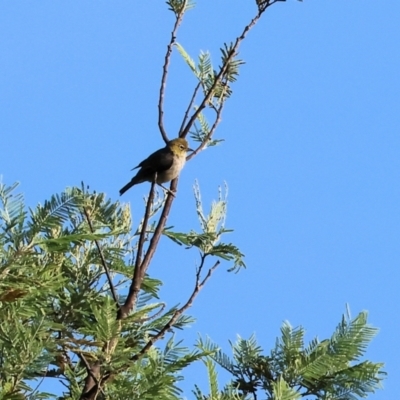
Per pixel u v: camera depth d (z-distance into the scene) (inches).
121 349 361.4
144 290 484.1
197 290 415.2
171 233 476.4
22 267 368.5
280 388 342.0
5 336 333.4
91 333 379.6
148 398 355.6
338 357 373.1
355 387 369.4
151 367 374.0
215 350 374.3
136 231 498.9
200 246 472.7
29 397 346.6
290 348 382.6
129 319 381.4
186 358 372.2
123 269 490.6
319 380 373.1
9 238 373.4
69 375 398.9
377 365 368.8
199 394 360.8
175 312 407.8
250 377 386.3
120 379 377.7
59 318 457.4
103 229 472.7
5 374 335.9
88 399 362.0
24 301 378.3
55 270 432.8
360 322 378.6
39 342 336.5
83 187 448.5
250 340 394.9
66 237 382.6
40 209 378.6
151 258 437.7
